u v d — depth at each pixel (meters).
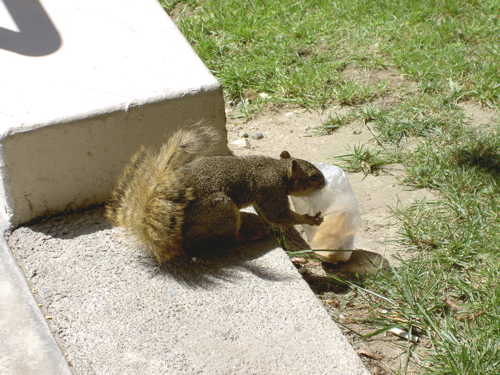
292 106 2.46
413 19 2.69
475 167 2.15
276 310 1.80
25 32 2.18
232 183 1.92
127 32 2.18
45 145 1.92
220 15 2.75
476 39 2.61
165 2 2.88
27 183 1.94
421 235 2.00
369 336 1.79
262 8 2.80
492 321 1.78
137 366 1.72
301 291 1.83
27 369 1.72
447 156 2.20
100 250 1.91
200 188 1.89
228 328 1.77
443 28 2.63
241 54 2.62
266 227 1.98
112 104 1.96
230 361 1.72
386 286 1.88
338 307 1.87
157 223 1.85
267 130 2.38
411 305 1.82
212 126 2.05
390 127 2.32
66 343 1.75
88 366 1.72
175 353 1.73
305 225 2.00
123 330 1.77
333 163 2.25
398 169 2.22
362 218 2.08
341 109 2.43
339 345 1.74
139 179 1.91
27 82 2.02
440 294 1.87
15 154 1.91
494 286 1.86
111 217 1.94
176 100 2.00
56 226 1.97
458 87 2.43
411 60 2.53
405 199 2.12
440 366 1.73
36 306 1.81
